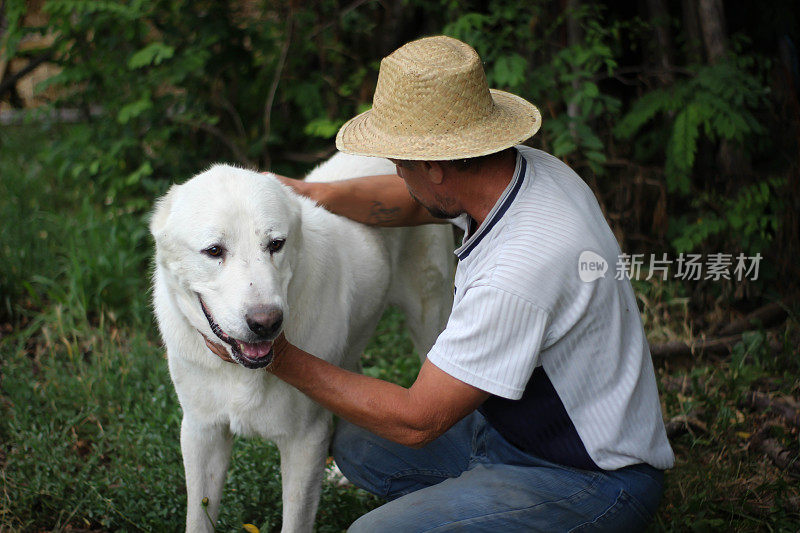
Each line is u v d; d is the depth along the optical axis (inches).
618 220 187.9
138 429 132.2
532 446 89.4
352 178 115.9
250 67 211.0
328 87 210.2
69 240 186.4
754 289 177.0
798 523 113.3
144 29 204.1
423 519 85.4
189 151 213.2
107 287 173.6
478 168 83.5
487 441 95.3
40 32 203.5
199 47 198.8
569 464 87.8
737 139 165.0
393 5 209.8
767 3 194.7
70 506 115.0
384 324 174.7
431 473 101.9
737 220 171.0
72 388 143.3
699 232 173.3
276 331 84.8
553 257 79.6
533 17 183.6
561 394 84.3
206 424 102.3
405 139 81.0
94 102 220.7
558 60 178.2
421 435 85.0
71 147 209.8
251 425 100.0
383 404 84.8
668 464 89.7
